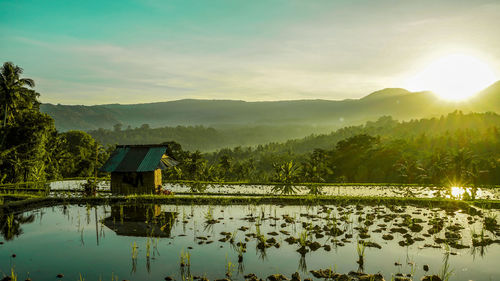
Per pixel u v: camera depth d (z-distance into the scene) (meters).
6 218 22.39
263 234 18.22
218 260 14.46
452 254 15.24
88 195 30.70
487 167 89.38
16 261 14.51
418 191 41.19
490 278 12.83
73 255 15.16
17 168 50.56
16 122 56.03
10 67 51.66
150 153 34.34
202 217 22.55
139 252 15.48
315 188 38.50
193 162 71.06
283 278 12.48
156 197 28.53
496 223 20.58
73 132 91.75
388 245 16.42
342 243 16.59
